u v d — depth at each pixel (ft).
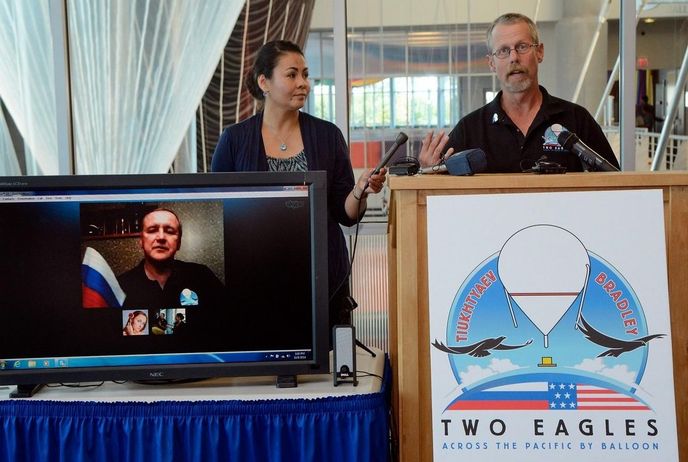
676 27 11.23
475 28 11.61
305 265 6.28
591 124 9.29
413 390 5.87
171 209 6.23
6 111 12.21
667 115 11.41
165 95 12.09
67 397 6.22
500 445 5.73
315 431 6.00
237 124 9.14
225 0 11.89
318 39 11.76
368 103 11.86
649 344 5.69
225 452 6.04
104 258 6.25
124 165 12.19
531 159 9.14
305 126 8.99
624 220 5.74
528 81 8.98
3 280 6.23
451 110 11.80
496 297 5.77
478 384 5.75
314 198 6.22
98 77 12.13
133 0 12.00
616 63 11.42
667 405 5.66
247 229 6.25
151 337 6.28
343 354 6.39
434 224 5.82
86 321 6.27
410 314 5.86
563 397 5.71
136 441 6.03
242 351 6.31
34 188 6.18
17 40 12.11
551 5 11.45
